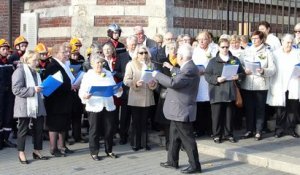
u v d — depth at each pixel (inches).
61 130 317.4
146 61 330.3
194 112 275.7
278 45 370.6
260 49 339.0
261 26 372.5
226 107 337.4
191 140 275.6
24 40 363.9
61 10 486.9
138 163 301.7
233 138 338.6
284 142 337.4
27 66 303.0
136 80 327.3
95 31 463.5
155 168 289.3
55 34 494.0
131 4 456.1
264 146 324.8
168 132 334.3
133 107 334.6
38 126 309.0
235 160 308.7
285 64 343.3
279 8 532.1
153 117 359.9
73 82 319.9
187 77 268.4
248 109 346.6
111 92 312.0
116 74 342.6
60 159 311.7
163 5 451.5
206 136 359.6
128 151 335.6
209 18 479.5
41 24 514.6
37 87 295.9
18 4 561.0
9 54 364.5
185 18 463.8
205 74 331.0
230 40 350.9
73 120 356.8
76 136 359.6
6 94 344.5
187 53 270.1
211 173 278.2
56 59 316.8
